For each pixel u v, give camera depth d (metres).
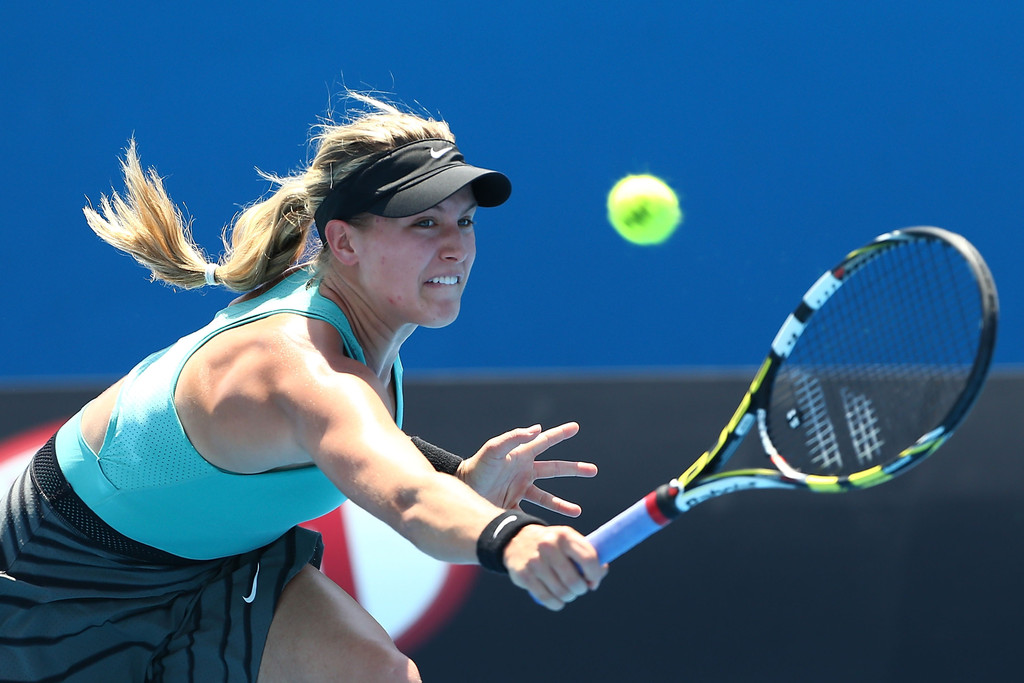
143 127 23.61
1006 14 22.69
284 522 9.67
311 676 9.81
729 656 14.83
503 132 23.42
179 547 9.64
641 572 15.14
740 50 23.16
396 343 9.75
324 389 8.03
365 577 15.09
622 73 23.31
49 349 23.25
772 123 23.08
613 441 15.47
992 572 14.78
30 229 23.48
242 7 23.62
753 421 8.65
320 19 23.64
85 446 9.49
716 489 8.53
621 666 14.88
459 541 7.04
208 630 9.98
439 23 23.56
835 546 15.05
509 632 14.98
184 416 8.88
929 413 8.65
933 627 14.72
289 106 23.59
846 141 22.91
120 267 23.36
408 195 8.88
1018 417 15.12
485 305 23.03
